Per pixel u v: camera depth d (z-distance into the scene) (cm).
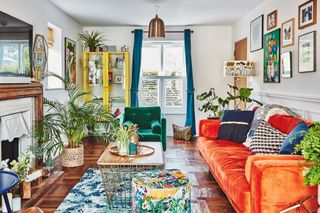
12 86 319
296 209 206
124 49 686
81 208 296
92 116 448
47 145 418
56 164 458
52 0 479
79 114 443
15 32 345
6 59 321
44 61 462
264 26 490
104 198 321
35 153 383
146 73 715
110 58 689
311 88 343
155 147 366
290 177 205
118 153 331
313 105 341
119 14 577
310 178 191
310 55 342
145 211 233
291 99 392
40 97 404
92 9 538
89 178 388
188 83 691
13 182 178
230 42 702
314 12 336
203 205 306
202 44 703
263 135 320
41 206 300
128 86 688
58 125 423
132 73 693
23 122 366
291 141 248
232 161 296
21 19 384
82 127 455
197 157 504
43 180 381
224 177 272
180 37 699
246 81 591
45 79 469
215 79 706
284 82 415
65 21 571
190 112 693
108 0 478
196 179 388
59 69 545
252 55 550
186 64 692
